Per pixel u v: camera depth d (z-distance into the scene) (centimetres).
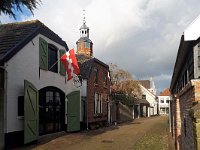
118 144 1566
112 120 3231
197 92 512
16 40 1483
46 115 1766
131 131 2255
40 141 1571
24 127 1412
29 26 1650
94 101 2581
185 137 707
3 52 1377
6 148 1322
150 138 1838
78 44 3897
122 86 3906
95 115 2570
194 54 539
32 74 1569
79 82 2236
